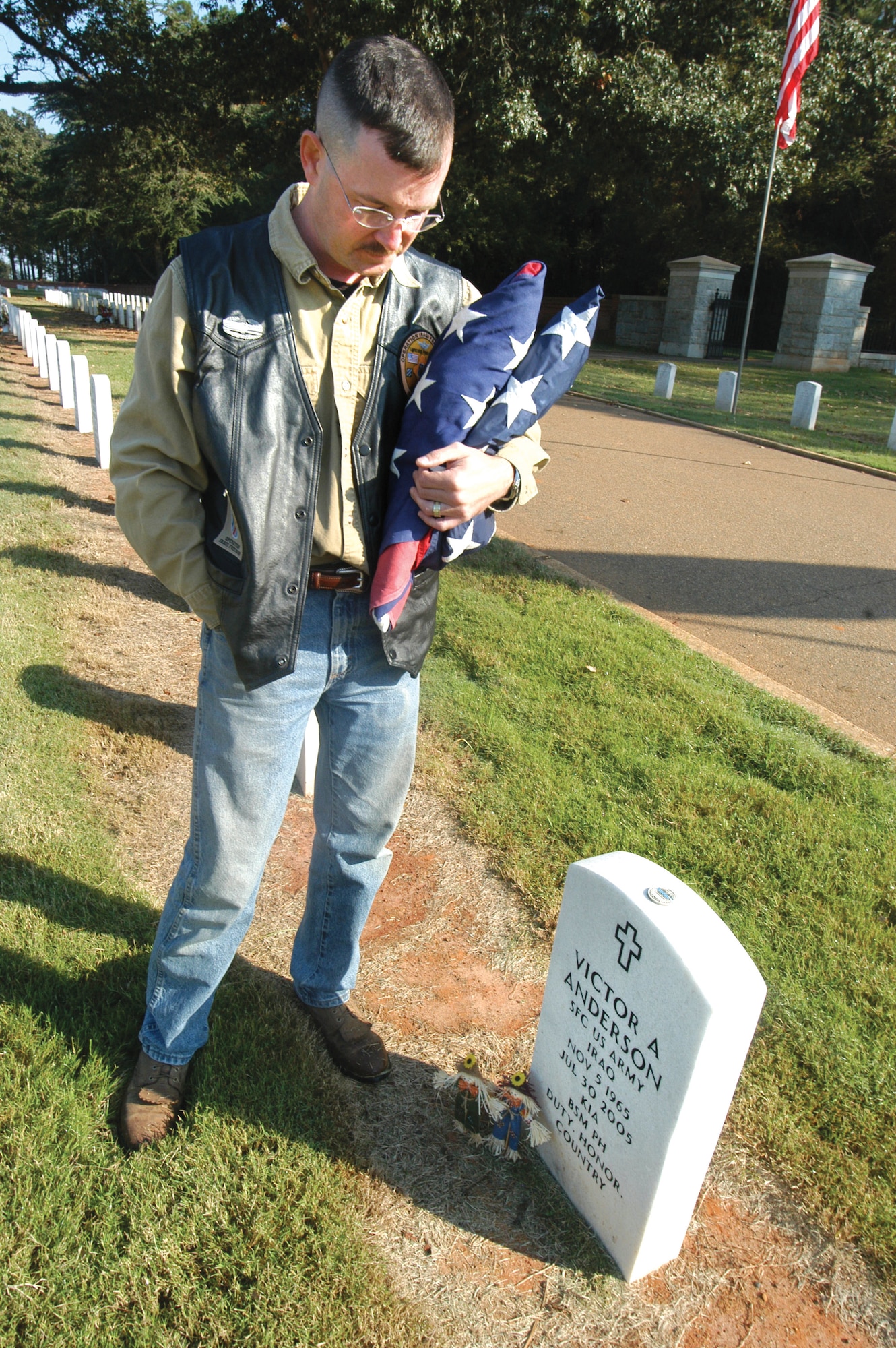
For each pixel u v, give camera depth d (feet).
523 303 5.76
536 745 13.33
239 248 5.37
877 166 95.25
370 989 9.01
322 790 6.97
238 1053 7.77
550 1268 6.56
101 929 9.05
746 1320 6.39
